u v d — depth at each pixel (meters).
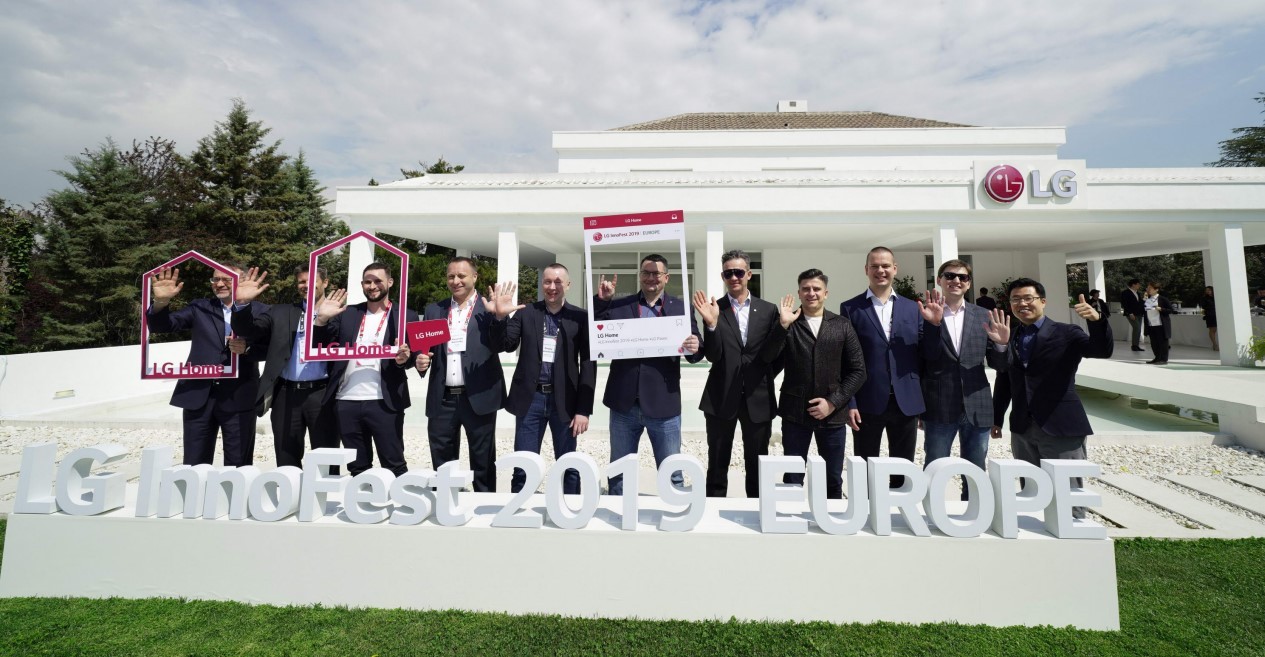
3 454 5.83
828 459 3.24
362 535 2.52
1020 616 2.31
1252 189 9.70
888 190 9.91
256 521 2.57
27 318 17.58
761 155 16.48
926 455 3.42
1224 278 9.93
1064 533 2.32
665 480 2.46
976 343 3.35
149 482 2.61
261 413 3.42
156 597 2.56
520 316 3.59
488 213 10.14
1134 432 5.97
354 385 3.43
